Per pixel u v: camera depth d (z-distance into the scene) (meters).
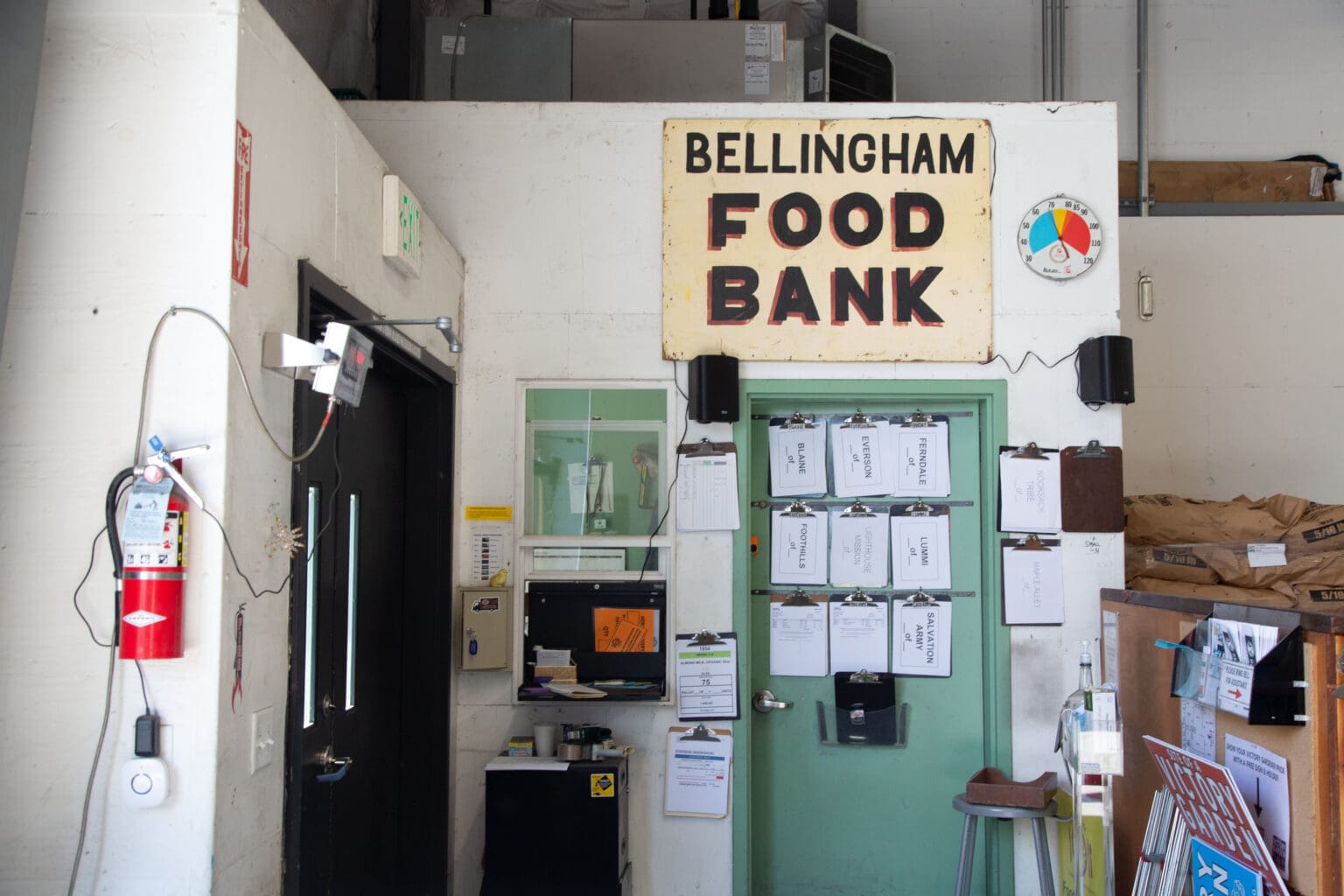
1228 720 2.48
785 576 3.84
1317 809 2.10
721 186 3.78
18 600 1.82
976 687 3.80
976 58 5.28
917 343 3.73
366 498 3.09
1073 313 3.76
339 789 2.78
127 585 1.76
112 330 1.85
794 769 3.82
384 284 2.82
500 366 3.75
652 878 3.62
